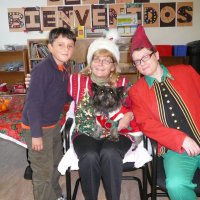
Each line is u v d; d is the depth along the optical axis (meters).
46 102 1.68
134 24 4.65
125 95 1.79
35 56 4.49
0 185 2.31
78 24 4.70
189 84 1.68
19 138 2.01
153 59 1.64
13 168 2.60
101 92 1.70
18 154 2.90
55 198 1.91
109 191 1.59
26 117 1.70
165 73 1.69
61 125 1.99
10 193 2.19
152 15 4.62
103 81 1.81
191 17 4.62
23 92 4.28
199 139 1.60
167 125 1.64
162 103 1.64
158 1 4.58
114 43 1.80
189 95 1.65
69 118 1.81
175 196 1.43
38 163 1.75
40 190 1.80
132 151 1.69
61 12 4.66
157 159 1.56
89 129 1.74
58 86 1.70
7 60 4.82
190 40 4.73
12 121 2.06
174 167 1.52
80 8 4.63
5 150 3.01
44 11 4.67
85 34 4.33
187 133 1.61
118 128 1.70
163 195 1.86
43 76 1.61
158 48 4.50
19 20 4.71
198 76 1.73
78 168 1.63
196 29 4.68
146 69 1.65
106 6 4.61
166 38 4.73
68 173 1.68
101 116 1.71
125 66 4.13
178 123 1.62
